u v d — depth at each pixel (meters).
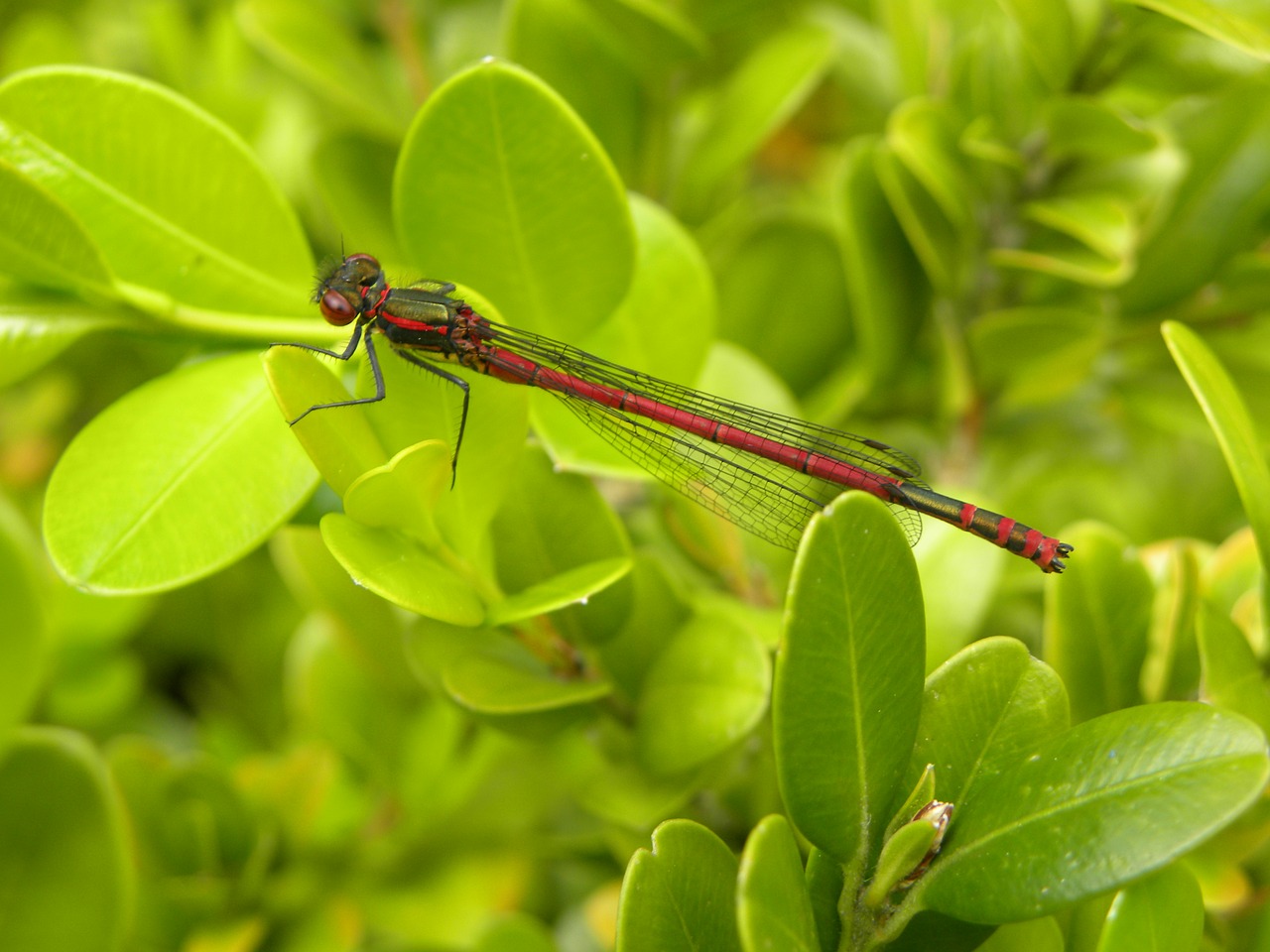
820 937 0.13
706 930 0.13
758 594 0.16
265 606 0.22
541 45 0.17
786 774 0.13
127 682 0.19
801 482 0.17
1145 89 0.16
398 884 0.17
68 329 0.14
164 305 0.15
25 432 0.22
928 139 0.17
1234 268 0.17
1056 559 0.16
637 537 0.17
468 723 0.18
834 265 0.18
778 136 0.25
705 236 0.19
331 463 0.14
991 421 0.20
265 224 0.15
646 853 0.13
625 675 0.15
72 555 0.14
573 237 0.15
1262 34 0.15
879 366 0.17
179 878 0.17
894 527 0.13
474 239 0.15
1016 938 0.13
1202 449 0.20
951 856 0.13
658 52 0.17
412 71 0.21
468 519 0.14
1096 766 0.13
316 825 0.17
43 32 0.21
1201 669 0.14
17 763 0.15
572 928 0.18
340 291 0.15
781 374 0.19
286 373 0.13
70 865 0.15
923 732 0.13
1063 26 0.16
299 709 0.18
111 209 0.15
